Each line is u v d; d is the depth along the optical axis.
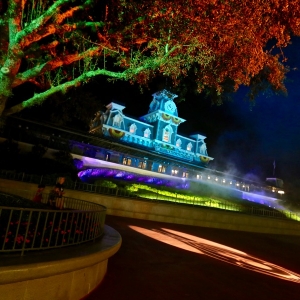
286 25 7.38
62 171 23.81
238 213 26.14
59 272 4.23
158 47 8.19
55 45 8.49
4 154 21.92
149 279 6.75
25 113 23.52
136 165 36.78
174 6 6.92
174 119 51.69
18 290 3.79
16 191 14.84
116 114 44.25
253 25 7.05
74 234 5.29
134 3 7.38
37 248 4.47
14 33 6.79
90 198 18.67
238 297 6.65
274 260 13.75
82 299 4.91
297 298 7.54
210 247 13.45
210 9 6.78
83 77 8.11
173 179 38.53
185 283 6.98
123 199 19.62
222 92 11.36
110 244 6.01
